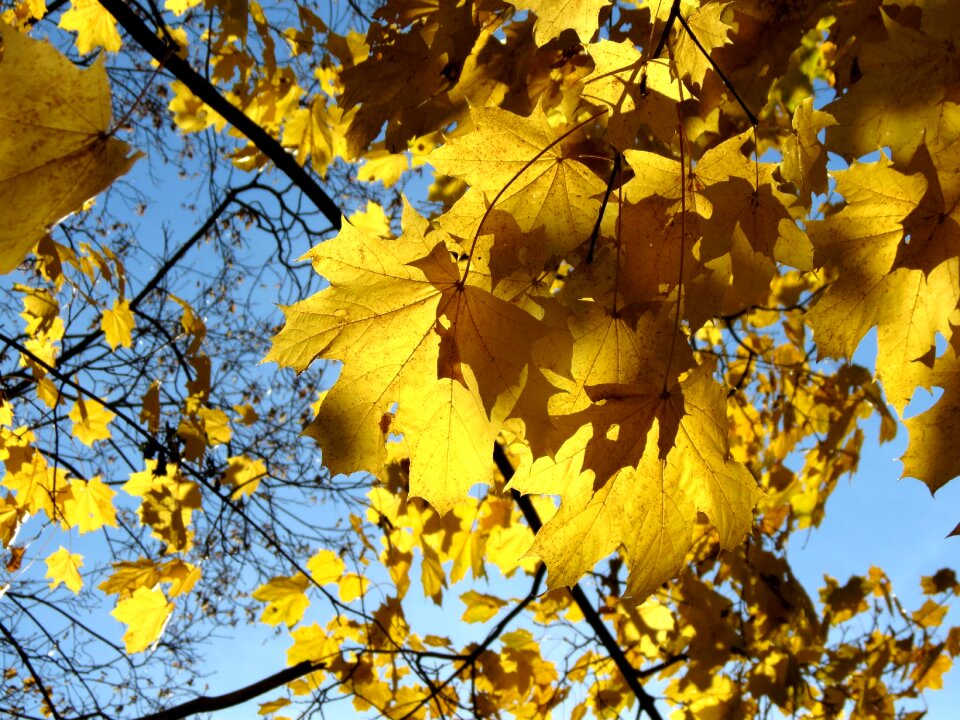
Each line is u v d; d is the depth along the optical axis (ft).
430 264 1.89
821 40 2.72
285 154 4.07
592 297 1.96
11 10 3.30
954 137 1.93
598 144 2.35
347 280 1.92
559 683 4.63
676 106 2.00
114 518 4.27
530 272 1.95
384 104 2.65
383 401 1.97
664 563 1.96
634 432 1.89
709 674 4.26
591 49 2.01
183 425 3.95
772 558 4.42
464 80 2.61
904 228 2.00
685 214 1.98
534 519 4.18
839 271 2.06
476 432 1.95
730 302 2.40
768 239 1.97
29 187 1.60
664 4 2.15
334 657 4.34
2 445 3.86
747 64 2.53
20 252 1.64
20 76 1.56
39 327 4.10
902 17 2.15
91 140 1.61
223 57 4.34
